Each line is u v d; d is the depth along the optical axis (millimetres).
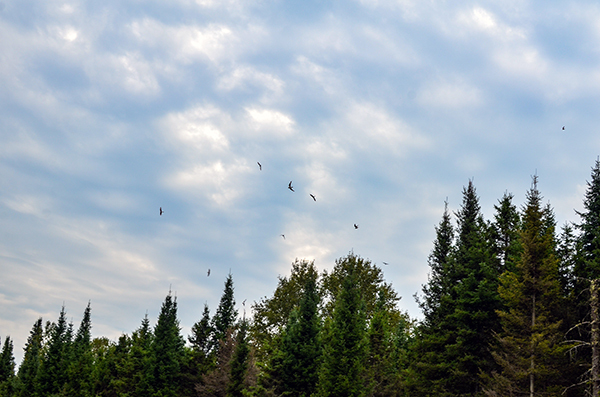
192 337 64812
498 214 41500
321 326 49750
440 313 38750
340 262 68250
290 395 45781
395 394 46625
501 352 31734
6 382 96938
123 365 72125
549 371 28406
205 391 56312
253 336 66750
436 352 37688
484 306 36156
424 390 36750
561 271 34000
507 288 33469
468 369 35688
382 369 48781
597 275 31625
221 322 66375
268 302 69000
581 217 35812
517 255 35906
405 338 59375
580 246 34000
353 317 42844
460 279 39188
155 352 60875
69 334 80875
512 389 29312
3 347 107188
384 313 66250
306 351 46344
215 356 63500
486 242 38719
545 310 30547
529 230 32156
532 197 34375
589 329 30844
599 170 36188
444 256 43969
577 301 32781
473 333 35000
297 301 66750
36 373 85562
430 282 41500
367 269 68125
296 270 69688
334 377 40344
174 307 64312
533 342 28344
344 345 41375
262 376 47656
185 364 62312
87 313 90438
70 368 76062
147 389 59031
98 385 73375
